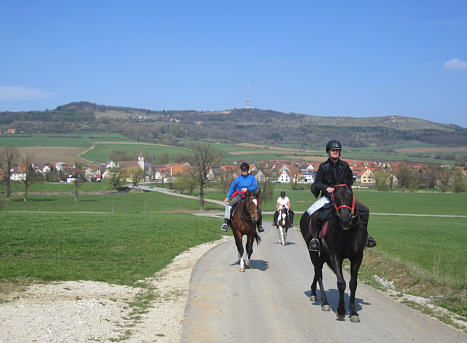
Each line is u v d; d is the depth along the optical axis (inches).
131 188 4948.3
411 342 276.2
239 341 278.1
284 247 865.5
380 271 564.4
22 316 298.5
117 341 271.1
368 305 374.9
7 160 3622.0
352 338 284.2
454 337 286.4
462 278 555.5
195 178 3152.1
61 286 406.9
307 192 4436.5
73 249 643.5
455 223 1935.3
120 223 998.4
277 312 346.6
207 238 956.6
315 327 308.0
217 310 351.6
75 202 3555.6
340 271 330.6
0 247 605.0
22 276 426.0
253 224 547.8
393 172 4997.5
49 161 6594.5
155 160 7460.6
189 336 286.5
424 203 3494.1
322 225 354.3
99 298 374.0
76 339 267.3
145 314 336.2
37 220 932.6
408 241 1269.7
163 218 1302.9
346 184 336.2
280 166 6604.3
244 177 575.2
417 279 470.3
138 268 544.7
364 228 335.3
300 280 486.9
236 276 505.4
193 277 497.7
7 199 3641.7
